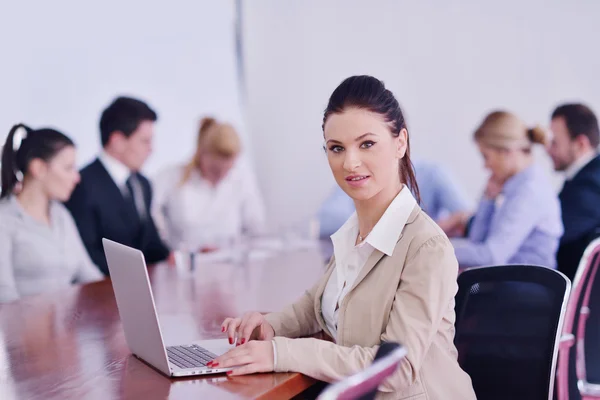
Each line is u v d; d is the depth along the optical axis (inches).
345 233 69.7
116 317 86.7
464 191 213.6
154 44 205.3
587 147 177.6
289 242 169.8
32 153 142.3
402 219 63.6
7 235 138.2
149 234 171.2
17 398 55.5
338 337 64.4
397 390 60.0
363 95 62.1
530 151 172.1
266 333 69.8
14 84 165.6
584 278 98.4
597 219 168.1
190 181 191.3
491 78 210.4
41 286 140.9
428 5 215.6
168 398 54.0
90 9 185.2
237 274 124.5
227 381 57.8
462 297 76.7
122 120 163.0
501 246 160.4
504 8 207.6
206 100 222.7
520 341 73.9
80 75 182.5
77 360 66.3
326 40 228.7
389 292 61.9
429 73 216.8
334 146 63.6
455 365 63.9
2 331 79.9
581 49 201.0
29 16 169.3
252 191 205.8
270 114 235.8
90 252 157.9
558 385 97.3
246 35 235.8
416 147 218.7
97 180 162.7
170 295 103.4
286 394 57.6
